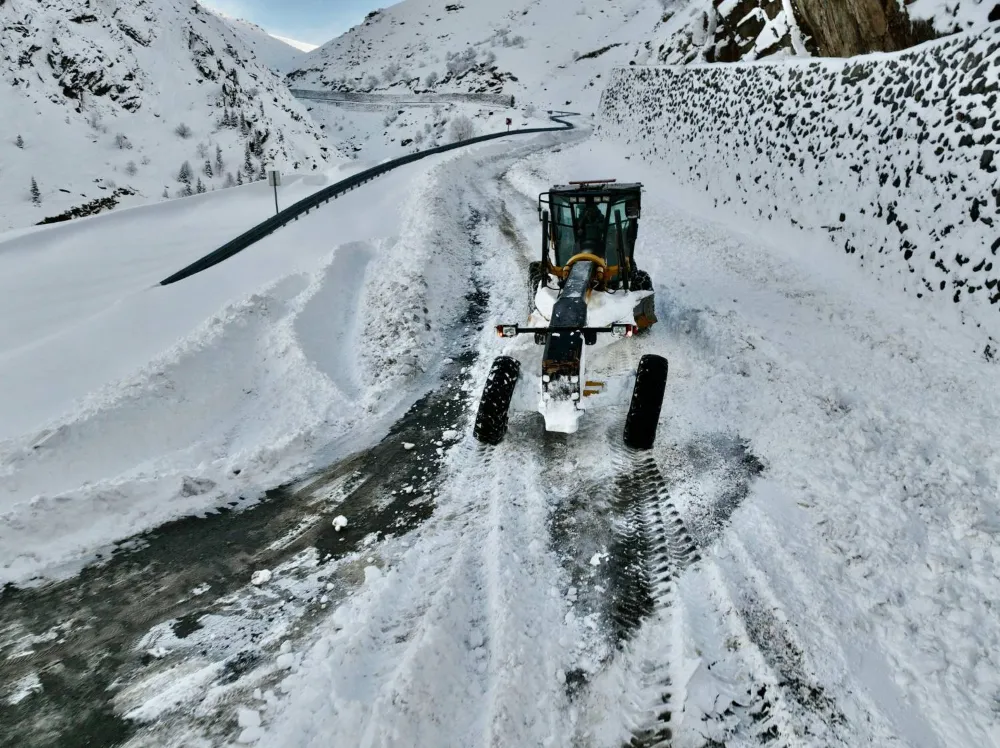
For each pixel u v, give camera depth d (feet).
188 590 13.66
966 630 10.88
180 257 45.03
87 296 37.60
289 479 17.81
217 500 16.85
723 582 12.25
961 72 24.44
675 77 58.39
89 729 10.43
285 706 10.59
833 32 36.09
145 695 11.05
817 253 31.89
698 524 14.12
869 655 10.58
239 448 20.01
